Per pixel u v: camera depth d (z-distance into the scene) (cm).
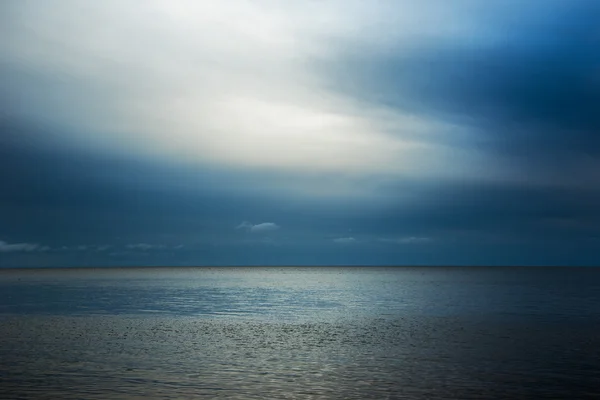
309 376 3531
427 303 9744
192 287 16600
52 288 15612
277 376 3528
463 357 4191
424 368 3784
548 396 3075
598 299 10538
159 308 8781
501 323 6431
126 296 11919
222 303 9969
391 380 3425
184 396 3028
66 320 6838
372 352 4419
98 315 7531
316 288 16012
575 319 6838
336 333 5638
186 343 4900
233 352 4412
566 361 4025
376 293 13175
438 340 5081
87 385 3262
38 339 5084
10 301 10225
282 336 5403
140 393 3086
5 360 4003
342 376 3534
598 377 3516
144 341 5016
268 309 8662
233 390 3164
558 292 13125
